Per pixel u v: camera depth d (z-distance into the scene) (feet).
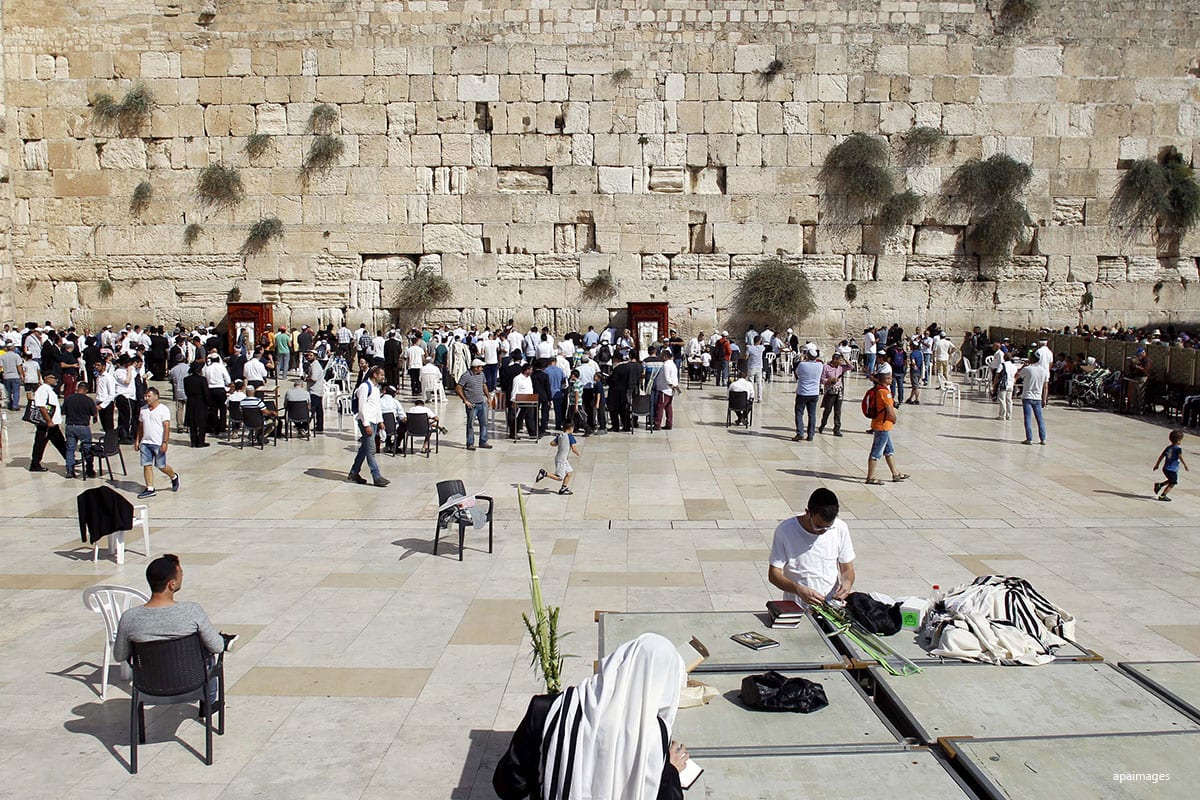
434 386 75.87
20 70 99.96
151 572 21.44
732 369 98.37
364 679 25.44
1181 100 100.78
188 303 101.60
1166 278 102.47
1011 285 102.83
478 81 99.25
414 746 21.71
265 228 99.71
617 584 33.50
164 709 23.81
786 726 15.85
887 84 99.81
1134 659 26.37
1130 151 101.19
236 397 62.28
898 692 17.19
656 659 13.69
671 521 42.80
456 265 100.89
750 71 99.55
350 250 100.78
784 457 57.82
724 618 20.76
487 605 31.30
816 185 100.78
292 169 100.12
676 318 101.60
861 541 39.19
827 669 18.17
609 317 101.55
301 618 30.17
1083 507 45.32
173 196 100.63
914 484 50.24
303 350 94.32
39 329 93.15
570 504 46.03
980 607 20.81
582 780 12.87
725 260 101.24
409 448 61.11
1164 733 15.46
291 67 99.19
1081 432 67.72
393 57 99.04
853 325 102.42
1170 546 38.65
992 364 85.20
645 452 59.62
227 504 46.34
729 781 14.05
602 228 100.63
